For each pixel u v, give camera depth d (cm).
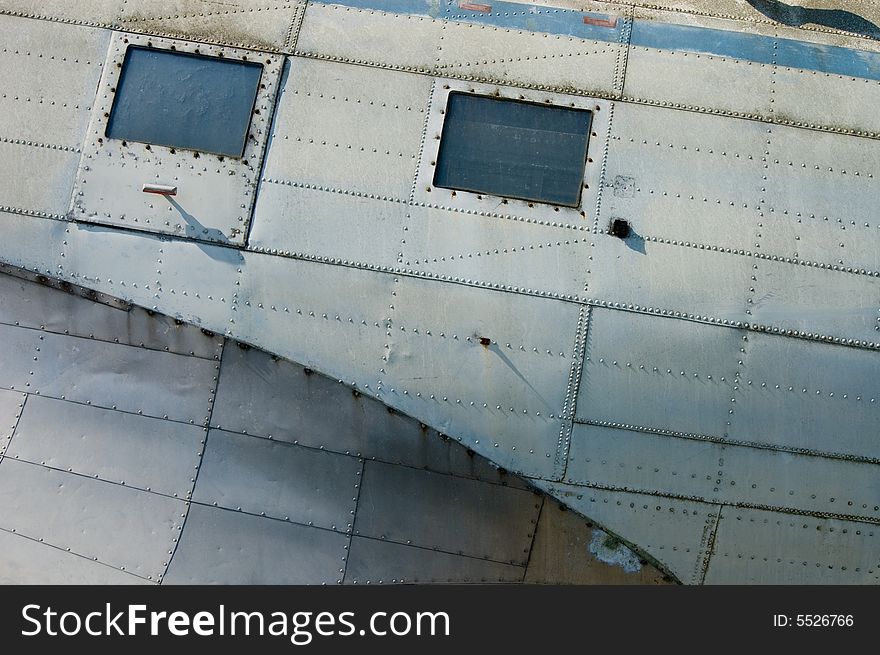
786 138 554
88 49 575
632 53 574
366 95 560
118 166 552
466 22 580
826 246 536
